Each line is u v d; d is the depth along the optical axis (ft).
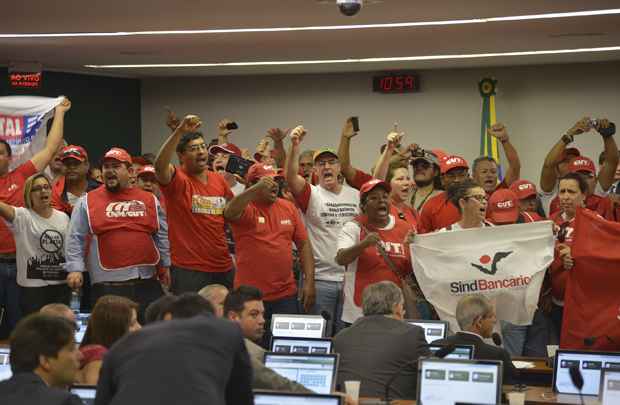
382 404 16.99
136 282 26.40
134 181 32.83
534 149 54.03
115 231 26.25
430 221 26.84
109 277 26.30
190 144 26.37
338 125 56.95
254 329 18.45
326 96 57.06
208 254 26.53
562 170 33.81
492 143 53.83
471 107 55.06
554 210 30.73
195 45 44.52
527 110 54.03
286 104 57.62
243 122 58.18
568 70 53.36
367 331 18.75
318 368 17.48
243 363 12.03
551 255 24.57
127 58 49.08
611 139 33.78
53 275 27.45
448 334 21.17
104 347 17.74
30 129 31.30
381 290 19.26
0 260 27.86
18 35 41.27
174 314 13.19
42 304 27.32
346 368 18.45
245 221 25.88
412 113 55.93
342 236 24.98
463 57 49.62
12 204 28.17
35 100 31.45
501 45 45.03
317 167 27.78
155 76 58.29
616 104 52.80
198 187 26.53
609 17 37.35
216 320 12.13
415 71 55.42
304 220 27.94
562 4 34.35
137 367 11.43
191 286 26.27
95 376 17.04
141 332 11.90
